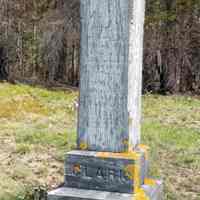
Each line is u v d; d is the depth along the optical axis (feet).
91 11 10.87
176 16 56.18
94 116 11.05
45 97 46.65
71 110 39.73
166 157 23.43
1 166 20.49
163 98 51.21
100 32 10.85
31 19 58.49
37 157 22.59
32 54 58.90
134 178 10.56
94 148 11.09
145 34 56.44
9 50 57.62
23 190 15.85
